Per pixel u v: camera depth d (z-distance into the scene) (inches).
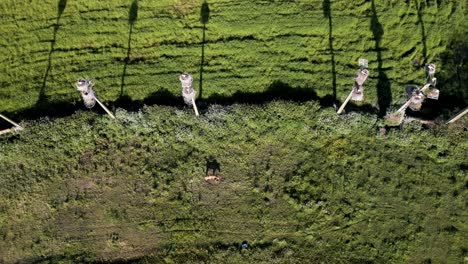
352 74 988.6
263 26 1031.0
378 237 885.8
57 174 940.6
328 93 975.6
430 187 916.6
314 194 914.7
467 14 1031.6
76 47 1037.2
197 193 925.8
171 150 954.7
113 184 936.3
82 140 951.6
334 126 944.3
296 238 890.7
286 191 918.4
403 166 930.7
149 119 955.3
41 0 1080.8
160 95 989.8
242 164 943.7
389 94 971.9
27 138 946.7
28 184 936.3
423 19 1025.5
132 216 913.5
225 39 1028.5
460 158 930.7
